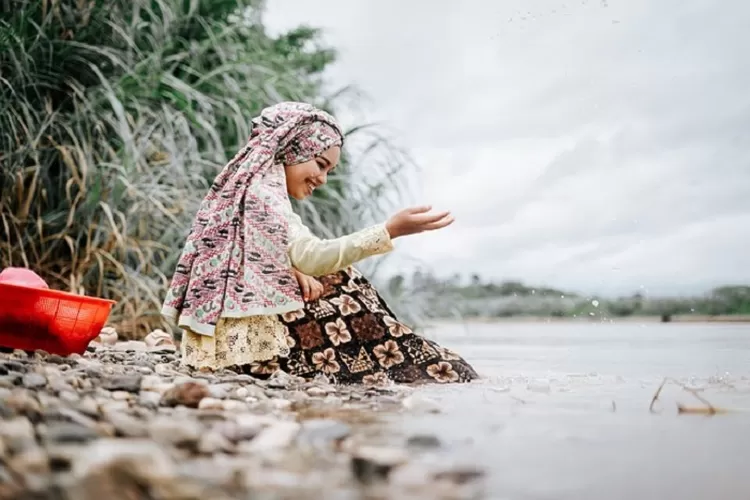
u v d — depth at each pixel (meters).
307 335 2.29
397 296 4.95
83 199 3.90
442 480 0.99
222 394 1.67
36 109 4.15
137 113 4.26
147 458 0.90
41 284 2.30
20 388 1.54
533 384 2.15
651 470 1.07
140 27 4.57
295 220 2.23
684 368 2.79
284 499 0.87
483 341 4.85
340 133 2.50
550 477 1.02
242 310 2.17
